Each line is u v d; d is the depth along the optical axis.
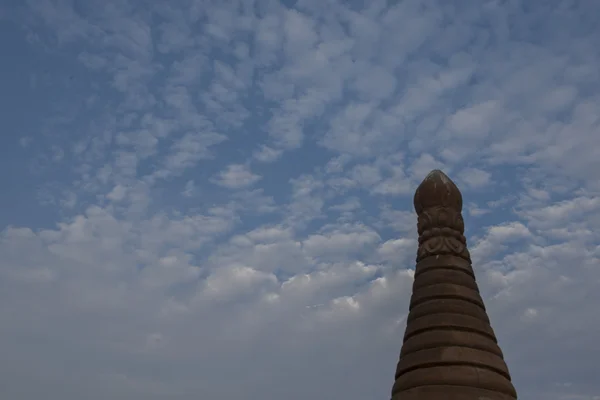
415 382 22.19
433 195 26.14
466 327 23.19
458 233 25.75
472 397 21.36
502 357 23.36
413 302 24.61
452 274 24.61
